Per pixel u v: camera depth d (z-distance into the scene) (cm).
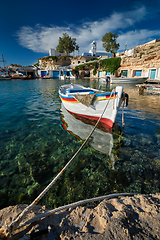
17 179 335
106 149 454
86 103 613
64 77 4534
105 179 333
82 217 167
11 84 2759
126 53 4797
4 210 191
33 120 723
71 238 137
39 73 5784
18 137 539
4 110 902
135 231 141
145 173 348
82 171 362
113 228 144
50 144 491
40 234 144
